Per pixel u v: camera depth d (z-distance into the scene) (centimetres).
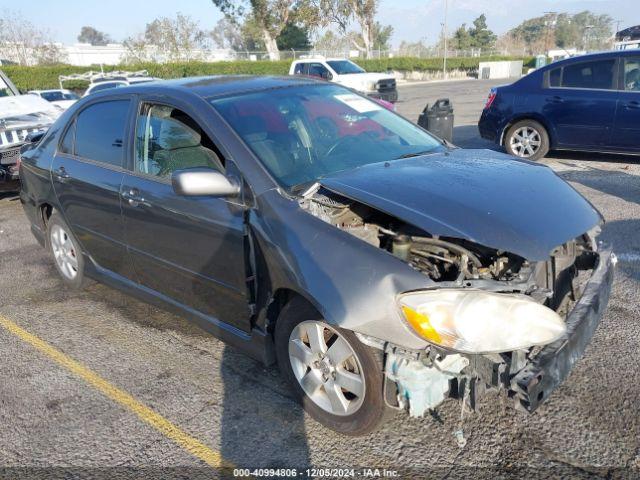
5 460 276
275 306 293
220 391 322
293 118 343
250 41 5606
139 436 289
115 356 367
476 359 235
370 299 238
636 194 667
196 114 328
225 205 301
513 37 10431
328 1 4566
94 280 446
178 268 340
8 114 796
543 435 272
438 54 5591
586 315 259
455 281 237
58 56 3903
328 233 260
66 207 427
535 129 862
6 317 433
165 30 3703
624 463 252
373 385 253
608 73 797
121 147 377
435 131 859
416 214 246
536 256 233
